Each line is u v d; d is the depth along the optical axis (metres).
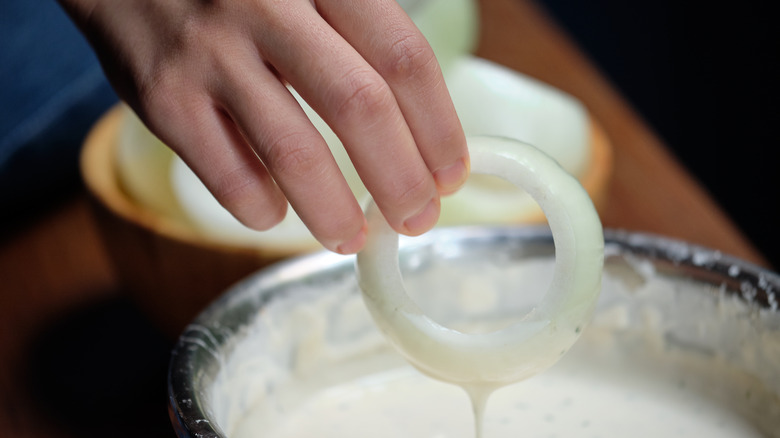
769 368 0.50
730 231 0.74
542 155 0.43
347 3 0.41
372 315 0.44
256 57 0.42
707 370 0.53
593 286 0.42
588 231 0.42
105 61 0.45
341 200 0.42
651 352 0.54
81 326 0.70
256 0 0.41
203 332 0.47
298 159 0.41
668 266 0.52
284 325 0.51
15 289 0.74
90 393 0.64
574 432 0.52
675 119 1.67
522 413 0.53
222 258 0.59
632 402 0.54
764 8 1.47
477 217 0.63
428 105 0.41
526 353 0.43
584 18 1.75
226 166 0.43
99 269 0.76
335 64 0.40
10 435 0.61
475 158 0.43
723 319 0.51
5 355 0.67
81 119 0.88
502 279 0.54
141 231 0.61
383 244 0.43
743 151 1.57
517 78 0.72
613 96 0.96
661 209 0.77
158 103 0.43
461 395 0.55
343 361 0.54
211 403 0.44
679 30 1.62
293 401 0.53
